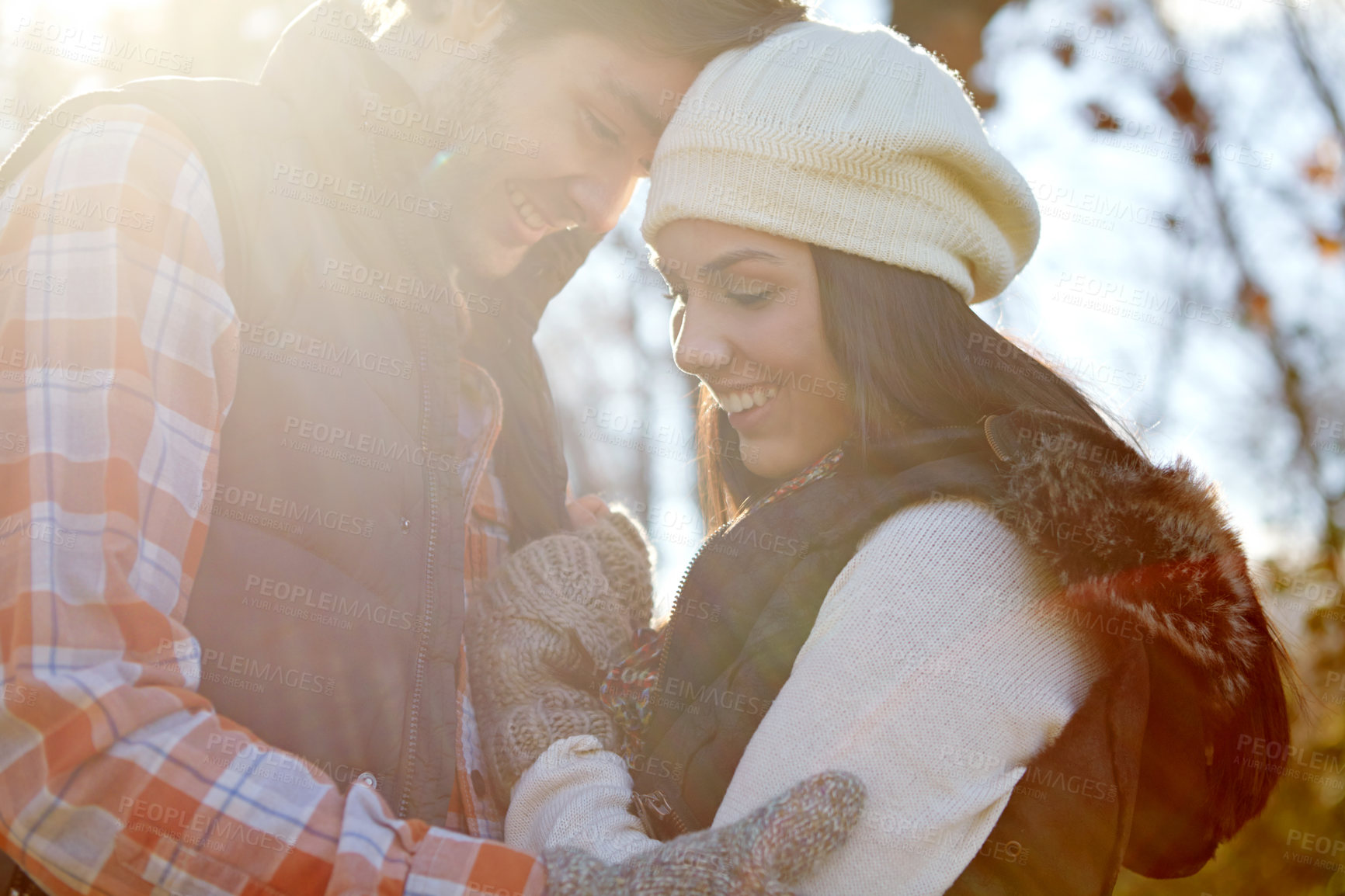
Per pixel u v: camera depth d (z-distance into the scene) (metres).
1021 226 1.69
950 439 1.47
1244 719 1.43
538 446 2.04
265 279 1.46
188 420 1.34
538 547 1.77
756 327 1.58
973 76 4.07
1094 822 1.34
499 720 1.58
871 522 1.39
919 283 1.55
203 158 1.44
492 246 1.84
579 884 1.19
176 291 1.34
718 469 1.98
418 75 1.78
